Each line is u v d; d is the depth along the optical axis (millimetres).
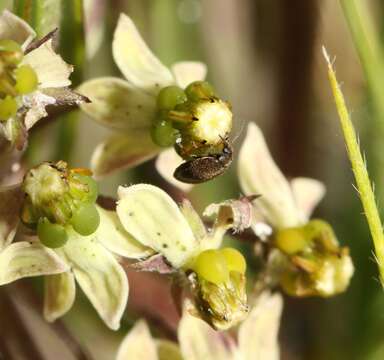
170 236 172
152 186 171
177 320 190
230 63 218
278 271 185
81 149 209
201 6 215
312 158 213
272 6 212
